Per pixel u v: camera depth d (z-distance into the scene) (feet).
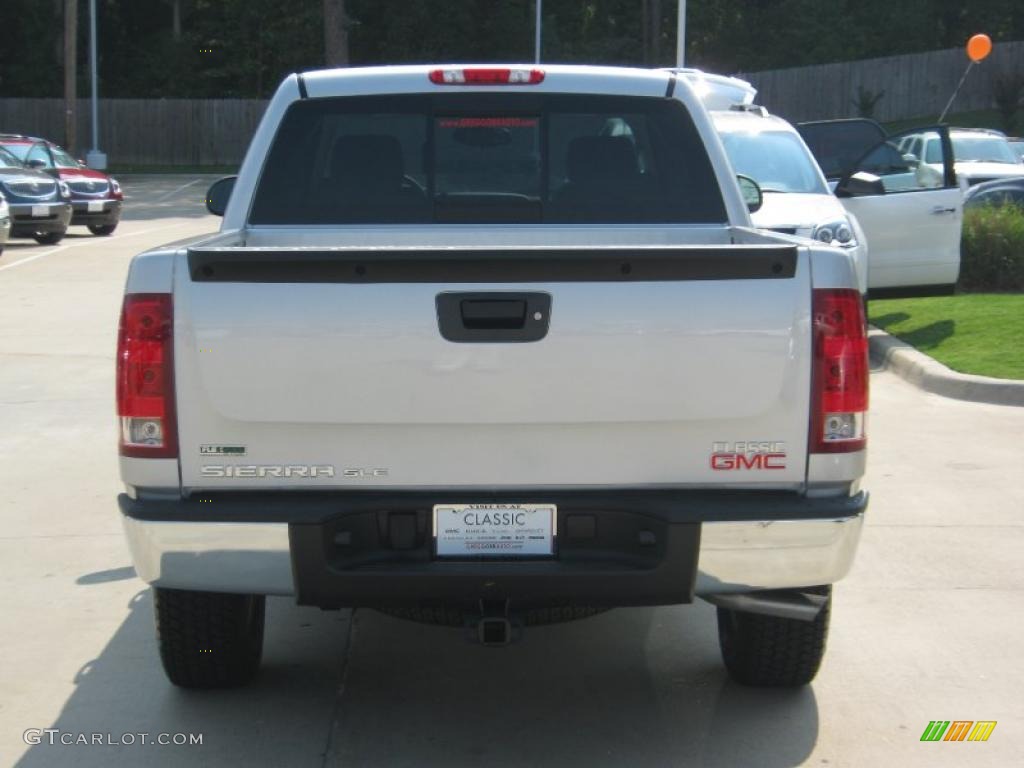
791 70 175.94
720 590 13.35
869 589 20.11
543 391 12.98
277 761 14.47
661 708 15.93
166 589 14.70
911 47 188.24
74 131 150.20
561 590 13.16
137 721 15.51
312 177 18.43
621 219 18.54
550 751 14.75
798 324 13.05
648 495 13.24
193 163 186.39
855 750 14.78
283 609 19.65
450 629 18.76
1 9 196.24
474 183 18.53
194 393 13.03
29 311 50.65
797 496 13.35
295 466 13.15
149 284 13.00
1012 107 162.91
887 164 44.27
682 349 12.98
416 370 12.96
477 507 13.16
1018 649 17.80
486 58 189.47
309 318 12.90
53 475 27.14
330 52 143.43
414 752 14.73
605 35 204.85
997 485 26.00
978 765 14.46
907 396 34.78
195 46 202.28
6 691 16.40
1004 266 50.83
